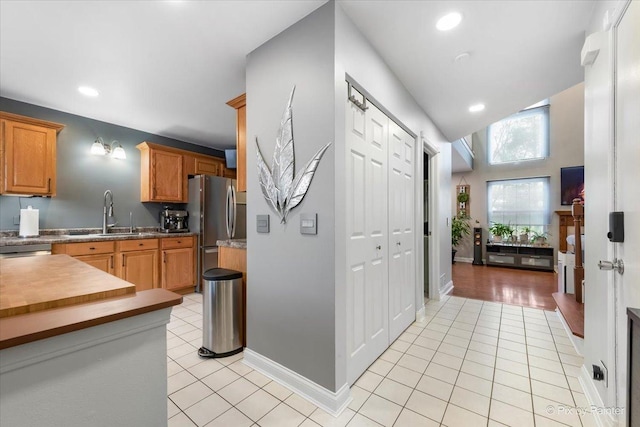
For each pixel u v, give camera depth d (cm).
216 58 213
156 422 80
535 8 164
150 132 398
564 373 184
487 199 688
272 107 185
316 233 158
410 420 142
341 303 155
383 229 216
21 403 60
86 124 340
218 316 208
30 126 283
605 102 135
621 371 120
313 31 162
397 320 239
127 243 323
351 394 163
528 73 237
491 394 163
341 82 158
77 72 235
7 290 83
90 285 89
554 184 605
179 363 199
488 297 371
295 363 168
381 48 200
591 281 159
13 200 292
